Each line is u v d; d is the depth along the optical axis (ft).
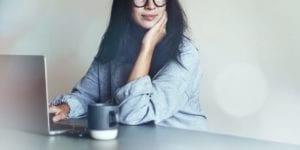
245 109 4.92
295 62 4.58
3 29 7.35
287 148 4.05
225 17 5.00
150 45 5.65
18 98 4.62
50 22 6.76
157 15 5.57
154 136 4.68
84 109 6.13
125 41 5.88
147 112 5.61
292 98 4.62
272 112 4.75
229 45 4.99
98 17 6.17
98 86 6.14
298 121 4.59
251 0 4.81
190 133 4.84
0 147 4.11
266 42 4.74
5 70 4.63
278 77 4.69
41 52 6.88
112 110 4.41
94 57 6.22
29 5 7.01
